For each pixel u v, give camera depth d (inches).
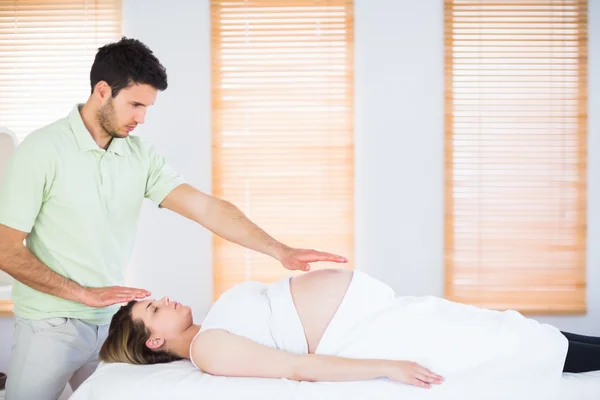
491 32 127.7
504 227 128.6
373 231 129.4
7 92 127.1
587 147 128.8
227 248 128.8
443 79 128.2
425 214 129.3
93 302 74.5
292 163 128.2
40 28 127.2
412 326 72.3
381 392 66.9
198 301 129.9
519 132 128.2
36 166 72.9
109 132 76.8
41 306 76.0
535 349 71.3
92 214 76.9
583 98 127.9
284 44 127.9
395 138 128.6
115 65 73.2
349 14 127.2
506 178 128.4
